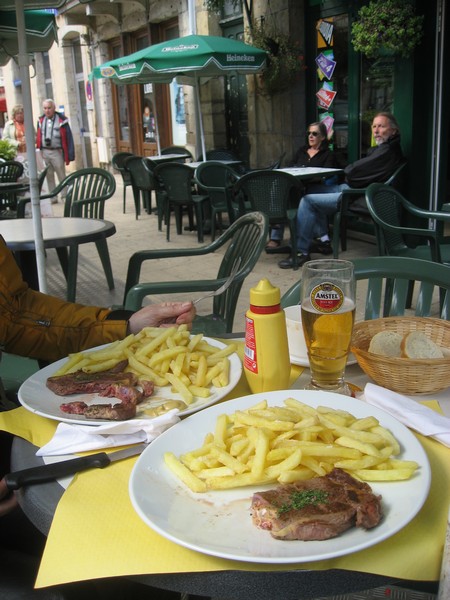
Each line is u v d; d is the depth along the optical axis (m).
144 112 12.84
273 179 5.68
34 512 0.94
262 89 8.21
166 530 0.80
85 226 4.00
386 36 5.45
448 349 1.34
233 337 1.66
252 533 0.81
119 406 1.14
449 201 6.12
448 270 2.00
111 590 1.41
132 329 1.64
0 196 7.66
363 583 0.78
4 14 4.32
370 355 1.23
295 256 5.88
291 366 1.42
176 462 0.95
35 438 1.13
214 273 6.01
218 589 0.78
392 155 5.62
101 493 0.94
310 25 7.49
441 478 0.95
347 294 1.19
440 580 0.76
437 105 5.70
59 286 5.97
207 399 1.20
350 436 0.97
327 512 0.80
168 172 7.32
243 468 0.92
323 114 7.55
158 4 11.09
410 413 1.09
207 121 10.04
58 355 1.66
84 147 16.47
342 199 5.73
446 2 5.44
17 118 10.83
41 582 0.81
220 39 7.56
